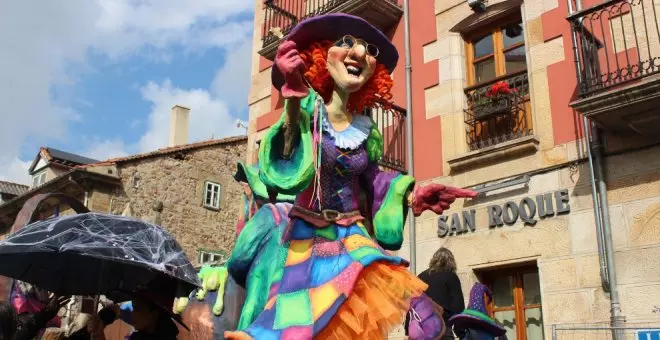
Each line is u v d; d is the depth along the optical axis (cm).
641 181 729
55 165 2386
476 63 995
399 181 333
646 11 785
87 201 1847
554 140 824
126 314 544
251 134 1348
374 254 288
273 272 317
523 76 909
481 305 413
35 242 348
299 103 294
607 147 768
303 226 311
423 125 998
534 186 824
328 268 290
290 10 1323
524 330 810
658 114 689
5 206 2119
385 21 1102
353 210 320
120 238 365
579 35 776
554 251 778
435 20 1033
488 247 844
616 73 764
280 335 265
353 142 317
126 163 1966
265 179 295
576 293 746
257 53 1408
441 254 534
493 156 872
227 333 270
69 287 441
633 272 707
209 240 2170
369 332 273
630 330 687
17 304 513
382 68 346
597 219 745
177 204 2094
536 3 895
